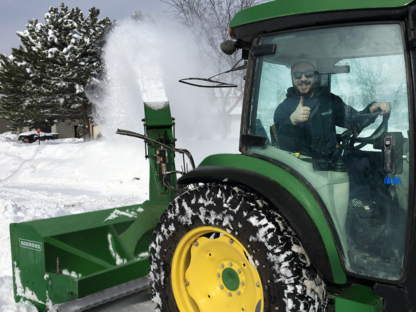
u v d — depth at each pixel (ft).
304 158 7.79
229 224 7.74
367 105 7.26
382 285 7.06
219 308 8.26
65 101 81.41
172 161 12.96
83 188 39.75
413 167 6.57
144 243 12.54
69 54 78.02
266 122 8.23
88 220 12.26
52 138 119.55
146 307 11.16
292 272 7.07
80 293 9.70
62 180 44.73
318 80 7.67
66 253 11.14
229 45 9.10
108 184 40.34
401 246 6.91
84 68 76.18
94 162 49.16
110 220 12.57
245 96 8.41
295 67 7.79
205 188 8.23
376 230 7.15
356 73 7.31
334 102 7.57
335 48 7.39
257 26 8.05
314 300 7.13
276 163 7.98
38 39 81.92
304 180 7.66
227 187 7.98
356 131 7.39
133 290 11.09
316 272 7.37
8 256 16.25
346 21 7.16
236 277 8.14
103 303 10.64
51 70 78.38
